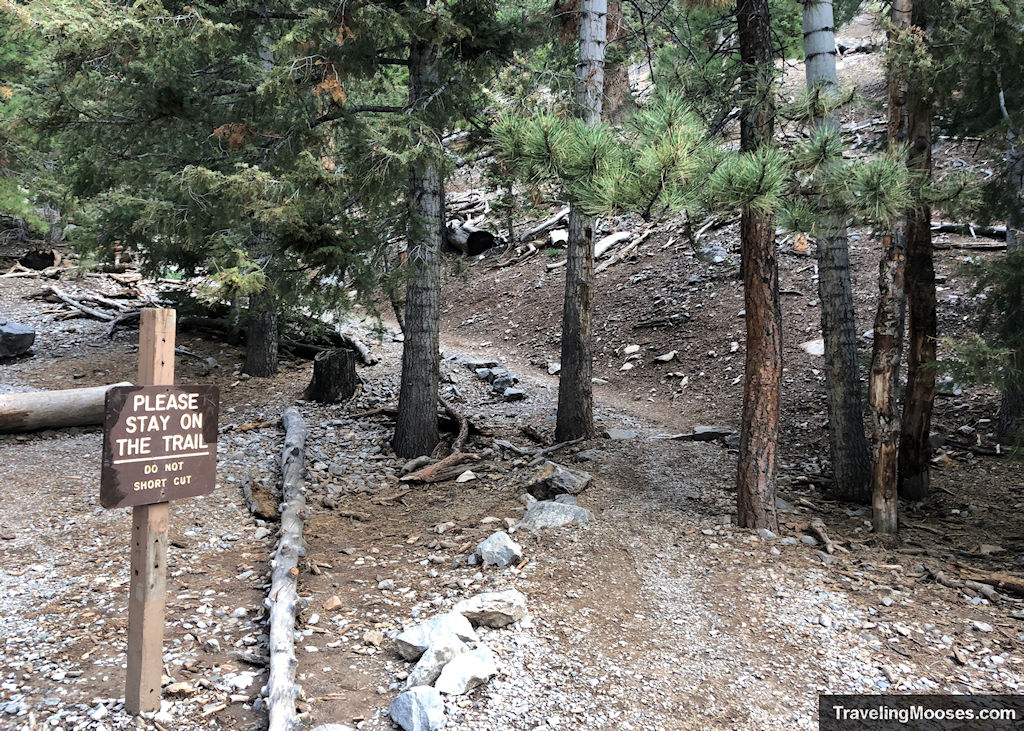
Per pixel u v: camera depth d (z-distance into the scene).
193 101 8.71
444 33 8.00
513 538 6.17
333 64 7.78
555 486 7.33
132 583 3.65
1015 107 6.98
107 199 10.46
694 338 13.84
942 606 5.13
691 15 10.89
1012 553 6.26
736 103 6.45
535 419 11.04
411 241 8.62
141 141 9.05
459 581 5.40
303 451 8.41
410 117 7.82
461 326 18.36
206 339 13.21
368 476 8.28
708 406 11.64
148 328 3.56
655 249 17.91
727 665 4.36
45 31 7.21
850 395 7.75
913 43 6.21
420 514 7.14
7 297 14.35
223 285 6.99
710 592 5.28
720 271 15.55
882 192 5.24
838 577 5.56
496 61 9.66
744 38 6.47
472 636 4.34
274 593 4.89
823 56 7.77
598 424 10.75
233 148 8.09
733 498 7.30
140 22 7.47
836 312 7.79
